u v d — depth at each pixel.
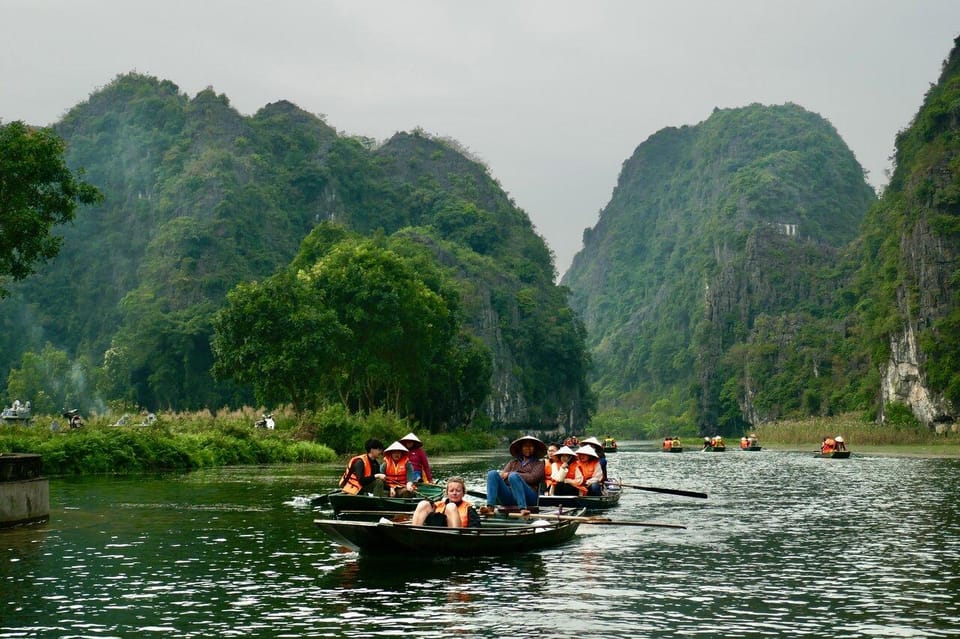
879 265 183.88
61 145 27.55
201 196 179.38
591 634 10.95
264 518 21.66
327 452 51.62
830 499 30.02
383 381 73.19
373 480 21.52
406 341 71.44
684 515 24.48
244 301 57.78
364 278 67.69
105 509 23.47
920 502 28.84
